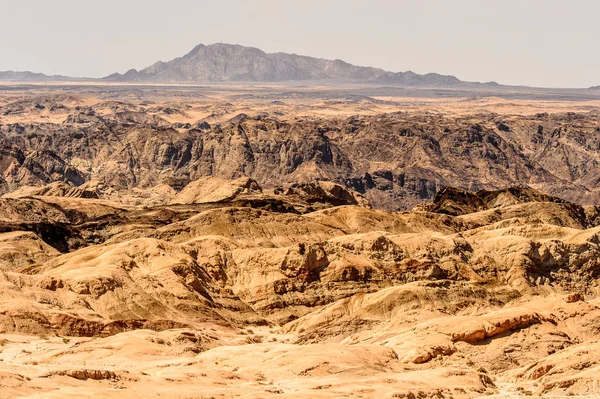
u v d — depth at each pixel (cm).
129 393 16500
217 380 18812
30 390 15888
